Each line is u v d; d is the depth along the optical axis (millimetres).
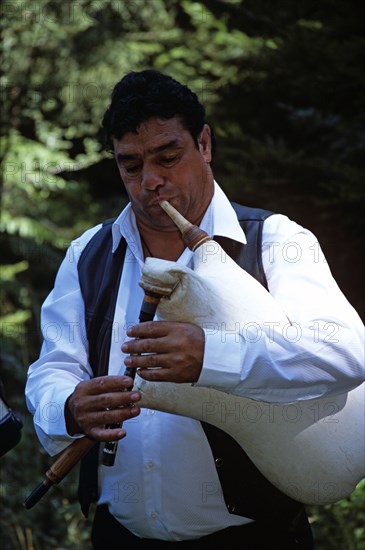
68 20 8711
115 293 2947
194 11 8070
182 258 2930
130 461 2848
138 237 2953
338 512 5191
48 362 2939
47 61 8797
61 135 9148
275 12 7258
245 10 7496
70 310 2977
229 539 2840
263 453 2682
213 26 8375
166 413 2812
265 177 6918
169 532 2836
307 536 2953
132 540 2928
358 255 6941
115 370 2893
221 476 2775
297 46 6695
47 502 6172
